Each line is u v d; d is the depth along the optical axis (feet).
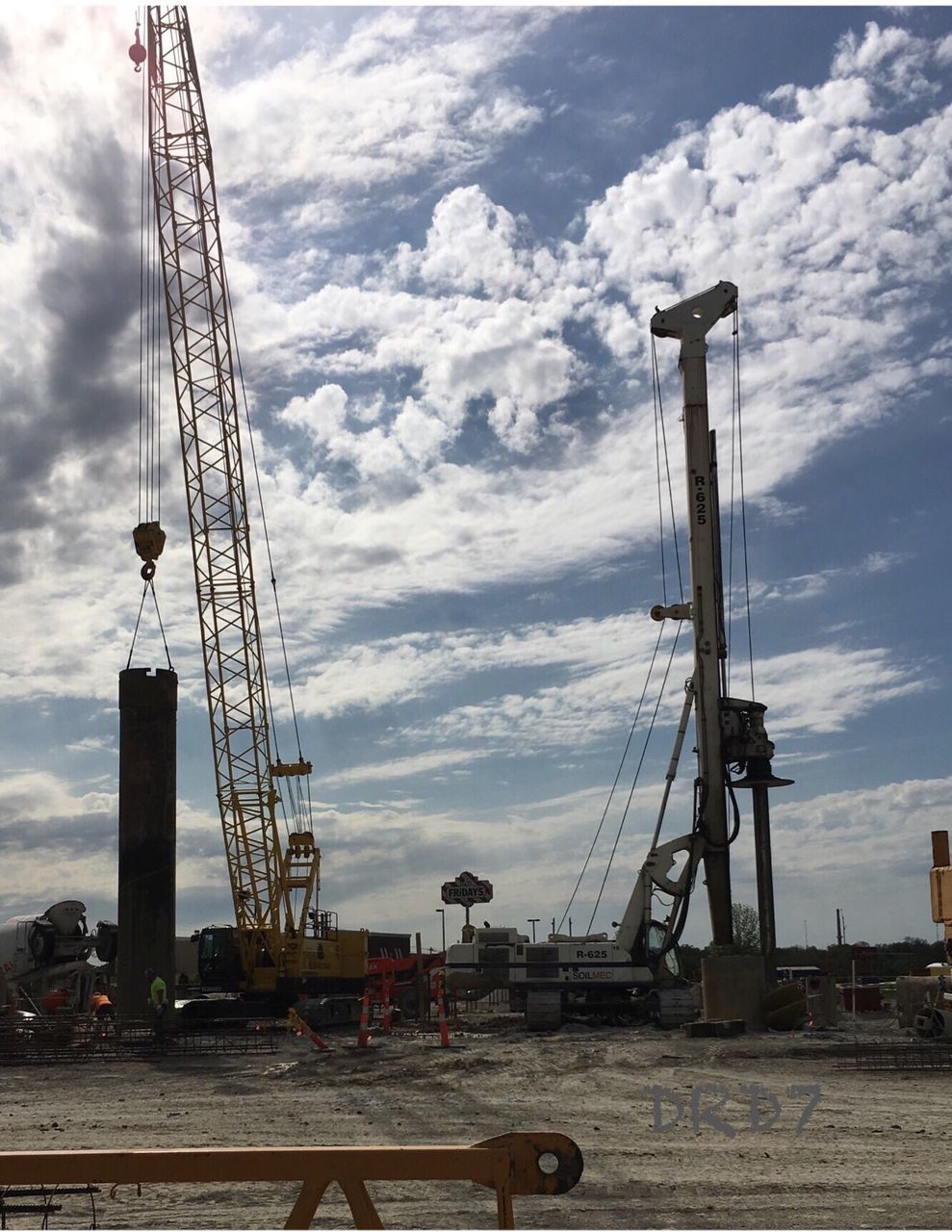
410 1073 90.53
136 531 158.71
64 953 175.22
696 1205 41.47
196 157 192.24
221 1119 66.28
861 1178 45.98
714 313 177.17
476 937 163.43
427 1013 170.91
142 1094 81.56
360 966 189.16
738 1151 52.37
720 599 172.76
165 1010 126.00
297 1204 18.44
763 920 167.53
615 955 161.58
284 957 181.37
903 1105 68.39
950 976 136.36
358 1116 66.64
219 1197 42.91
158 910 146.72
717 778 168.45
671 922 165.07
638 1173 47.14
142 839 147.54
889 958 315.17
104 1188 44.50
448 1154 18.80
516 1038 131.03
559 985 160.45
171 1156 18.29
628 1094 75.36
